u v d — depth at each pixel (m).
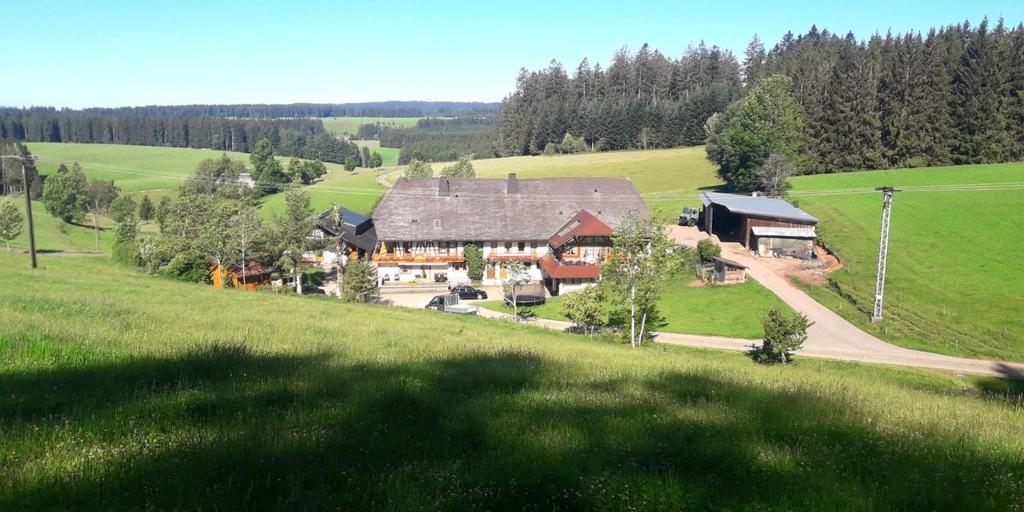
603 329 39.25
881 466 8.38
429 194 68.81
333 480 7.09
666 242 36.72
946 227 64.69
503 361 15.72
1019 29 109.31
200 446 7.76
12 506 6.11
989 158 93.75
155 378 11.50
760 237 64.62
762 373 17.44
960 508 7.18
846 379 19.47
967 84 95.19
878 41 132.62
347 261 57.59
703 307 49.91
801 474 7.89
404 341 19.88
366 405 10.10
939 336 41.09
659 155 137.25
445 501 6.68
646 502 6.96
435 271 65.19
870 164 99.19
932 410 13.02
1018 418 13.57
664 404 11.27
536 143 162.62
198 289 36.91
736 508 6.95
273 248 53.75
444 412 10.04
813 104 103.88
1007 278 50.91
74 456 7.41
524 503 6.80
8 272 38.12
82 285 32.69
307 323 23.28
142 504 6.30
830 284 54.00
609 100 165.50
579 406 10.81
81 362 12.88
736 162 90.62
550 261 61.47
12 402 9.52
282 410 9.70
